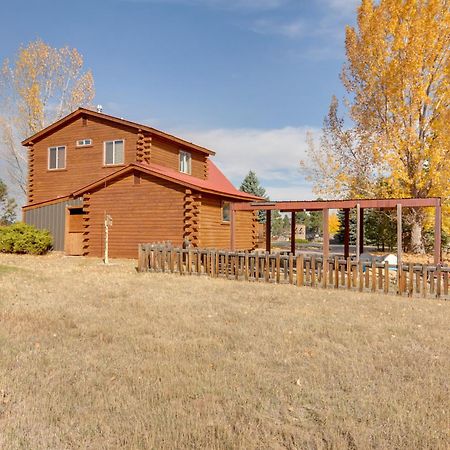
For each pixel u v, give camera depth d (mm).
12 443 2963
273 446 2992
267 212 19203
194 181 20312
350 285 10828
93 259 18656
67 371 4438
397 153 21781
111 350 5223
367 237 33688
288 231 75562
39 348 5270
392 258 16453
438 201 12500
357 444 2980
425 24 20828
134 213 19094
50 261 17781
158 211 18562
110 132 22266
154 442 2982
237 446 2943
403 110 21484
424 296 9805
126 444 2969
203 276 13109
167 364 4660
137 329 6254
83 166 23000
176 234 18125
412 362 4902
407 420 3365
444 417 3438
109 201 19672
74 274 13289
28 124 34375
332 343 5676
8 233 21328
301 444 3021
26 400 3688
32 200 24484
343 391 4031
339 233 52594
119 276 12891
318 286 11234
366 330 6449
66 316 7066
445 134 20266
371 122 23453
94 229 19984
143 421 3295
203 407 3570
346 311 7941
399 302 9094
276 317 7262
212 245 19625
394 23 21516
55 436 3068
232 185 29250
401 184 22469
